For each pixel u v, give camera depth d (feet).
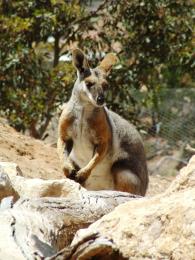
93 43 85.76
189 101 98.48
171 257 23.00
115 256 23.61
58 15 86.02
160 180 65.16
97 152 50.49
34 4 86.38
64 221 28.55
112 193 31.94
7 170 35.99
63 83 82.07
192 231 22.91
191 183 25.96
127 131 53.52
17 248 23.76
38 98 81.76
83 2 89.92
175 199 24.66
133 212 24.91
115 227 24.64
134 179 52.70
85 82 50.72
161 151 95.45
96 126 50.42
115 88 84.58
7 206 28.02
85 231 25.04
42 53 87.15
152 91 88.12
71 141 51.39
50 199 29.25
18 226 25.59
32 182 34.14
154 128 95.30
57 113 82.23
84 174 49.44
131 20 86.53
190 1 85.87
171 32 85.87
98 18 88.22
